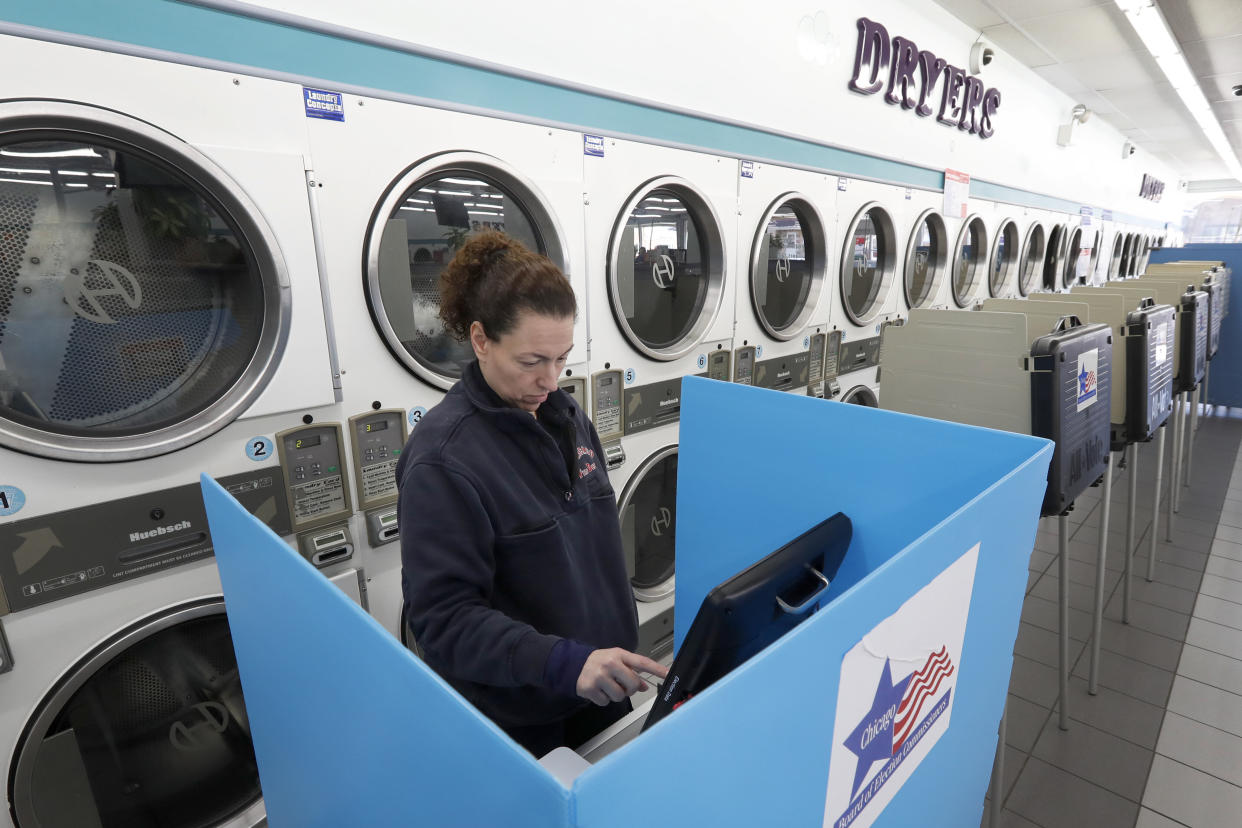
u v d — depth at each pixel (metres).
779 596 0.72
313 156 1.53
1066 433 1.87
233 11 1.37
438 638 0.91
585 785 0.30
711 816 0.40
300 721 0.67
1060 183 6.48
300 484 1.64
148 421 1.42
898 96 3.59
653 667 0.78
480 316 0.94
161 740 1.56
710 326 2.72
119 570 1.38
